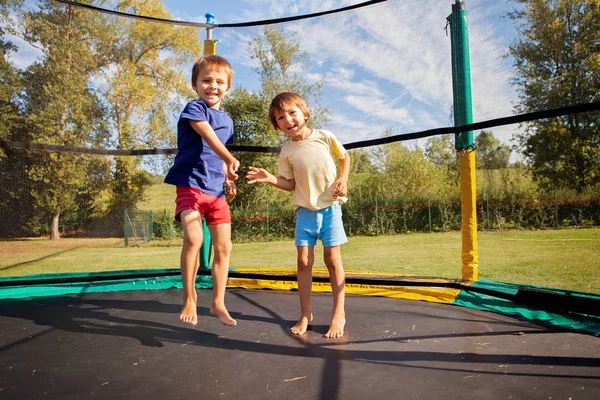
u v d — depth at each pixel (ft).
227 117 6.49
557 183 24.82
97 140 11.36
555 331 5.51
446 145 26.22
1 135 9.37
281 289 8.91
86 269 15.92
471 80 7.98
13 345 5.07
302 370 4.15
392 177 26.37
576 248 19.01
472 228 7.95
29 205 9.96
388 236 25.61
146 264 17.44
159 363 4.40
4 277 9.15
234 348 4.92
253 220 26.84
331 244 5.87
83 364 4.38
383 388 3.67
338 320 5.61
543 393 3.53
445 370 4.11
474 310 6.82
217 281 5.86
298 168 6.06
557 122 21.79
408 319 6.22
